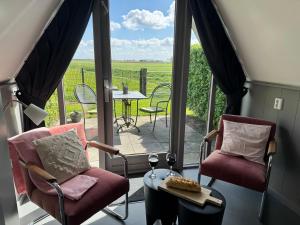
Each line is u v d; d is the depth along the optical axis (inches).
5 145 51.4
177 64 93.7
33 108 66.9
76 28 76.4
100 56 84.1
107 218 73.0
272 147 73.5
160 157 103.2
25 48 71.3
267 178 68.5
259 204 81.1
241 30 82.0
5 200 51.3
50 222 70.0
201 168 77.3
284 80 80.1
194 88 99.3
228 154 82.8
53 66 76.5
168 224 64.2
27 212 74.4
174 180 61.9
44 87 77.4
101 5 79.9
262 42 76.0
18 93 76.3
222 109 105.3
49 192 56.6
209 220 52.3
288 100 79.5
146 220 69.1
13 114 75.2
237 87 97.4
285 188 82.4
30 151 60.0
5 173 51.3
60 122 90.0
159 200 61.7
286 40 66.4
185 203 56.0
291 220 72.6
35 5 57.7
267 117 89.6
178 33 90.1
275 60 76.4
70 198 54.1
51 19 74.5
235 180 71.2
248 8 70.9
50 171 60.0
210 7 86.7
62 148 64.8
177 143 103.0
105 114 91.5
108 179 63.6
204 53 91.9
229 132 85.0
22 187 63.4
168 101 101.3
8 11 46.9
